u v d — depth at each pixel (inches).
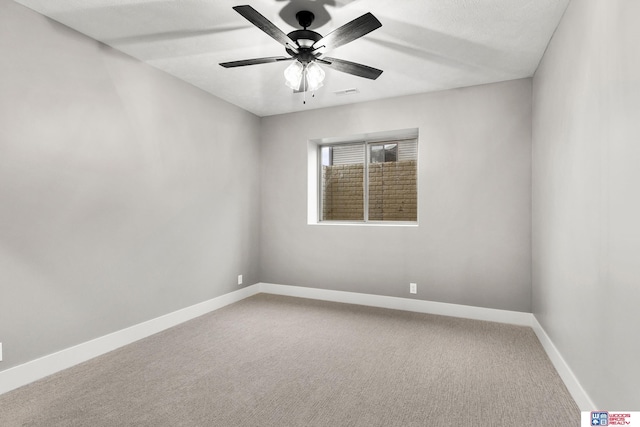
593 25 66.1
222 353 103.3
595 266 64.9
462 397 78.5
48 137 89.2
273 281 178.9
